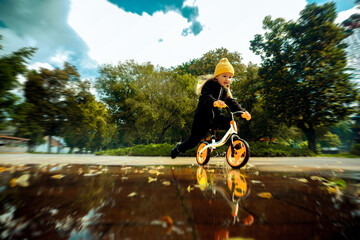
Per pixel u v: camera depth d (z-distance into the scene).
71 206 1.03
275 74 19.52
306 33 18.08
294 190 1.50
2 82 11.79
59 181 1.81
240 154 2.60
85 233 0.70
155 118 20.25
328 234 0.72
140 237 0.67
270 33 20.81
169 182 1.78
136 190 1.45
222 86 3.10
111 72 28.09
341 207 1.07
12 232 0.70
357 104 16.28
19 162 4.04
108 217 0.87
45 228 0.74
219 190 1.47
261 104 22.53
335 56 16.19
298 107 17.80
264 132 22.44
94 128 29.20
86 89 29.30
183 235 0.69
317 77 17.41
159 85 21.56
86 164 3.57
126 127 28.61
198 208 1.02
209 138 3.39
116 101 28.80
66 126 27.19
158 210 0.98
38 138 23.94
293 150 10.22
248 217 0.89
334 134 45.22
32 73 24.28
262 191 1.45
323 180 2.01
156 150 9.62
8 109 12.66
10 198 1.19
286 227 0.78
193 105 22.22
